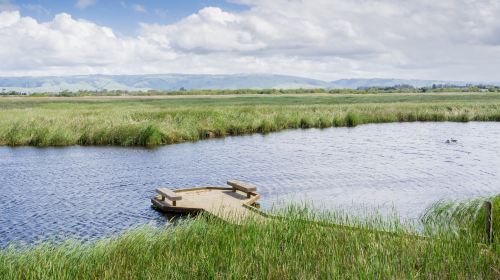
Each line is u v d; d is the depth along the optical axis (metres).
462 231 11.91
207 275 9.20
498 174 25.42
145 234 11.90
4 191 21.39
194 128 42.38
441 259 9.72
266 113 55.03
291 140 40.81
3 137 38.31
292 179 24.03
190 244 11.24
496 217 12.31
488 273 9.17
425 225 13.29
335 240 11.34
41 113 50.97
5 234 15.33
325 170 26.61
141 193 21.16
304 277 8.96
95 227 16.08
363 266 9.23
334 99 114.50
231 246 10.68
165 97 141.12
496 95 135.88
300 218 13.02
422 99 108.88
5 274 9.41
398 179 23.95
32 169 26.83
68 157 31.16
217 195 19.91
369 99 113.06
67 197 20.34
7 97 148.50
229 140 40.81
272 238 11.52
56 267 9.70
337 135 44.78
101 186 22.55
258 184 22.92
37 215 17.56
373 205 18.55
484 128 50.69
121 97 144.38
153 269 9.66
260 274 9.24
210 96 149.88
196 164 28.61
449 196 20.17
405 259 9.80
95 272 9.60
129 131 38.09
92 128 39.00
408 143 38.72
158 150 34.56
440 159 30.62
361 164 28.66
